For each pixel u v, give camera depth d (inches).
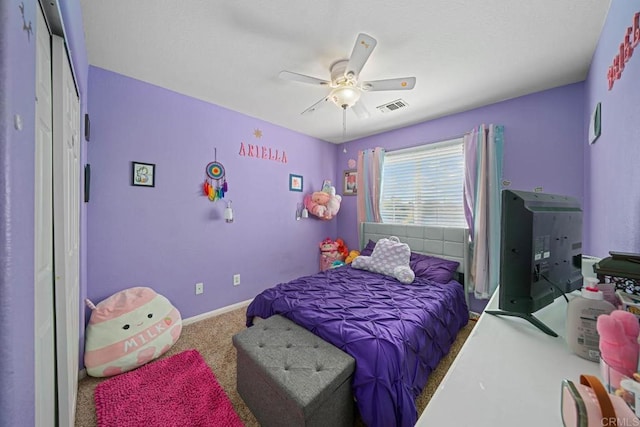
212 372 67.9
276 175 125.0
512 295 35.1
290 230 132.3
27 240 21.2
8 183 17.3
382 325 56.7
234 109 106.6
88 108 73.7
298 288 81.3
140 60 71.6
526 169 88.0
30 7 22.1
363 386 47.0
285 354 51.2
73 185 49.0
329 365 47.5
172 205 91.7
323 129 130.2
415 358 56.5
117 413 53.8
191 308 97.4
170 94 89.9
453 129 106.7
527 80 78.6
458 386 22.9
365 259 107.7
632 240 41.3
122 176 80.6
